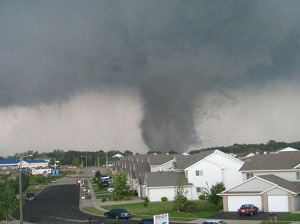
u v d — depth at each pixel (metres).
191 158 90.69
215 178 84.88
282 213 58.84
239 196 63.75
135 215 66.69
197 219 57.41
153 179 85.56
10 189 67.88
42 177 162.75
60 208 82.88
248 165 74.69
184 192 76.56
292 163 71.12
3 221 66.75
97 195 106.06
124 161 150.38
